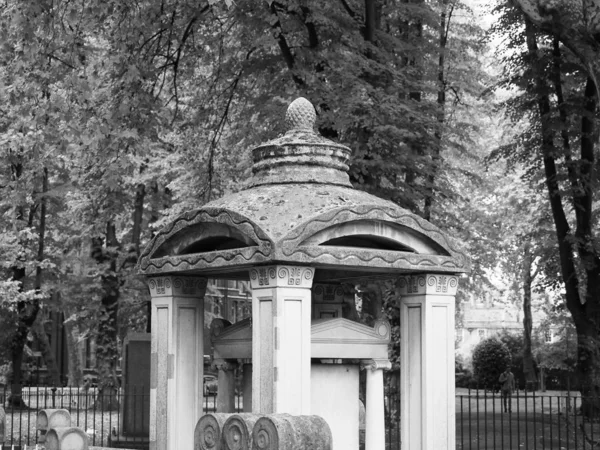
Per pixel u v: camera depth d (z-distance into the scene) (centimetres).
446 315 858
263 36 1962
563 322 3719
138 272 899
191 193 2533
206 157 2248
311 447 648
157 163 2730
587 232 2628
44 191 2789
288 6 1859
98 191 2233
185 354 885
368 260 793
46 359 3797
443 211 2722
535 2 1786
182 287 888
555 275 2911
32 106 1717
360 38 1941
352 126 1848
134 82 1773
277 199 796
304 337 762
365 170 1852
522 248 3903
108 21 1928
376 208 798
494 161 2809
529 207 3750
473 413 3056
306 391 759
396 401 1739
